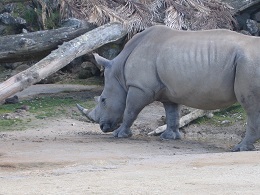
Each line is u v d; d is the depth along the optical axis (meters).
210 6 35.53
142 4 34.41
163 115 31.89
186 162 20.95
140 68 27.19
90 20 34.12
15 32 41.59
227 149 25.81
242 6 36.97
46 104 33.00
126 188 16.28
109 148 24.78
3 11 42.06
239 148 25.12
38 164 21.50
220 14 35.19
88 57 37.59
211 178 17.69
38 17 40.88
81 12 34.78
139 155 23.42
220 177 17.84
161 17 34.47
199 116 30.75
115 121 28.38
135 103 27.44
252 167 19.52
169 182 17.09
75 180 17.84
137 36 28.06
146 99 27.30
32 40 33.50
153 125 30.66
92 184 17.00
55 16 39.97
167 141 27.31
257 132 25.02
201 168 19.55
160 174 18.53
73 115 31.75
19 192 16.17
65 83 38.47
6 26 41.59
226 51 25.41
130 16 33.84
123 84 28.09
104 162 21.50
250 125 25.06
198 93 26.11
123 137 27.80
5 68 40.66
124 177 18.09
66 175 19.00
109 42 33.09
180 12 34.28
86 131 29.31
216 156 22.12
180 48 26.33
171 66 26.38
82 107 29.80
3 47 33.47
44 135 27.86
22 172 20.12
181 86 26.31
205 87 25.84
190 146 26.30
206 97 26.09
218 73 25.48
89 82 38.47
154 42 27.16
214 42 25.80
